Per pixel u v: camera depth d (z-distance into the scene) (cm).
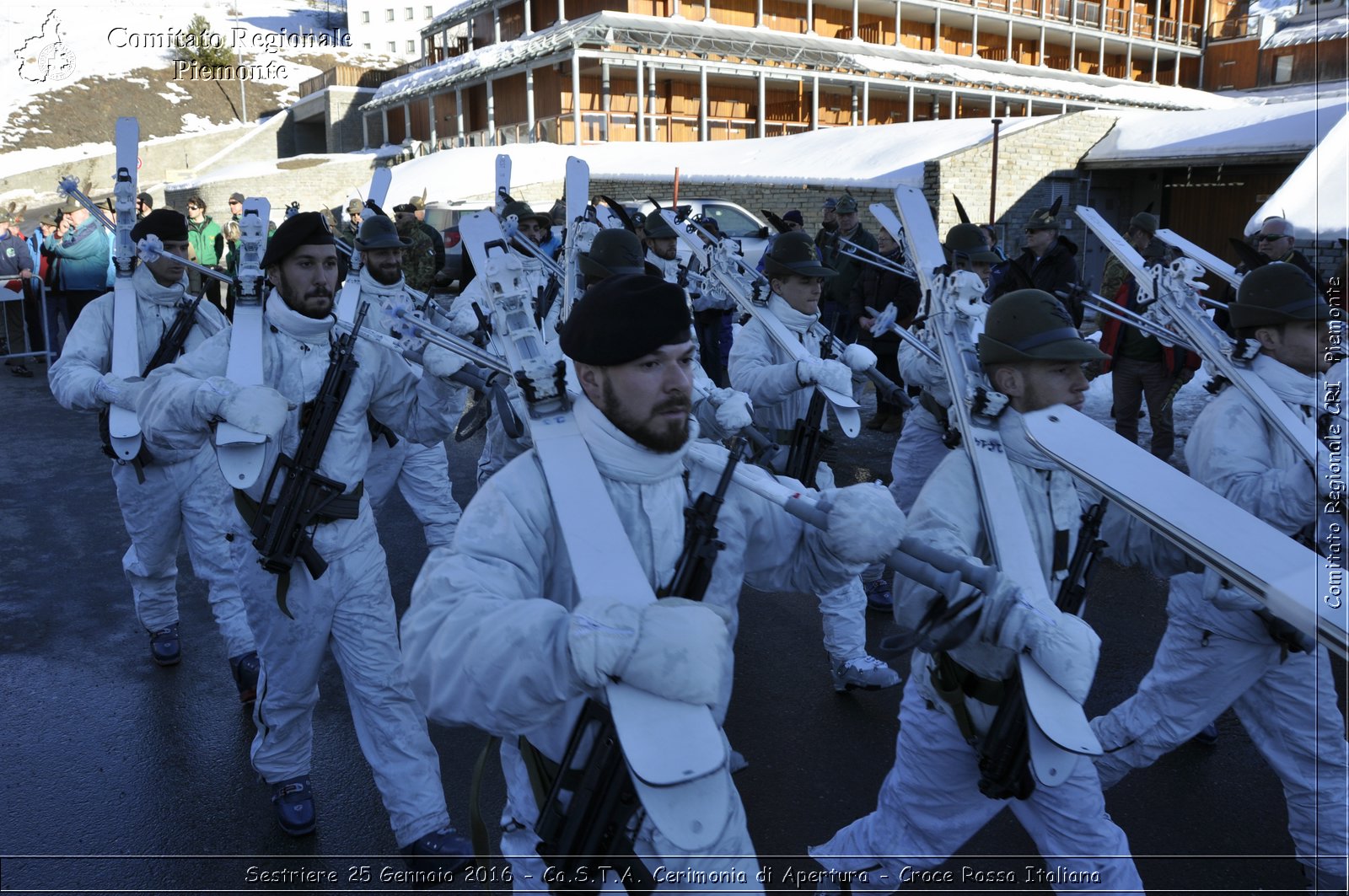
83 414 967
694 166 1986
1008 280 680
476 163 2447
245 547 284
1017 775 203
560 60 3106
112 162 4484
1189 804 327
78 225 1223
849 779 346
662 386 153
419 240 1073
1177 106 3784
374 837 317
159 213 411
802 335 407
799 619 491
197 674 435
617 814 155
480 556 153
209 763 361
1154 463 165
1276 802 327
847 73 3409
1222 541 149
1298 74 3812
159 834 317
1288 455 255
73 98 5212
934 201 1530
